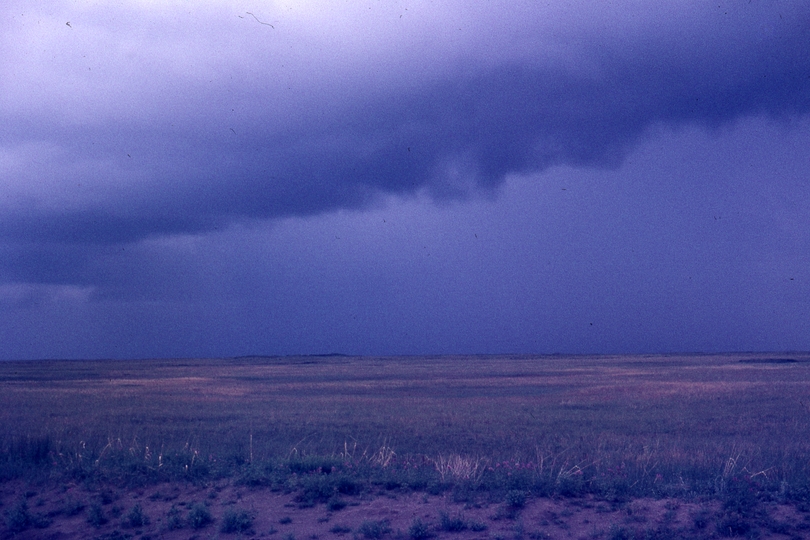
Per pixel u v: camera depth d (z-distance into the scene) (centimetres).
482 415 2594
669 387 4038
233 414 2639
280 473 1034
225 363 12262
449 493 934
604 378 5538
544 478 951
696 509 821
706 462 1158
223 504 910
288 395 3916
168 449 1323
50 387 4678
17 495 998
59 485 1033
